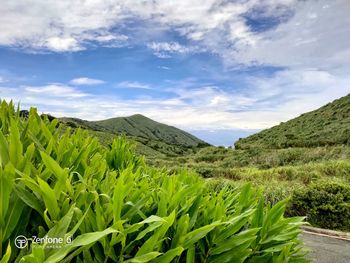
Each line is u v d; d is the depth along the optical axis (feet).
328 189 26.71
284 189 31.09
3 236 3.16
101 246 3.63
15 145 3.91
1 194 3.14
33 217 3.74
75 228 2.98
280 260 4.43
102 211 3.74
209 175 55.26
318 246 21.52
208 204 4.83
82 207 3.91
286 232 4.87
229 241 4.23
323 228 25.77
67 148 5.75
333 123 174.70
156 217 3.27
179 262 4.17
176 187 5.30
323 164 54.29
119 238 3.45
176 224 4.23
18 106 6.72
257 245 4.71
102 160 6.30
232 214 5.05
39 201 3.58
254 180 45.50
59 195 3.69
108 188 4.68
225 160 107.45
